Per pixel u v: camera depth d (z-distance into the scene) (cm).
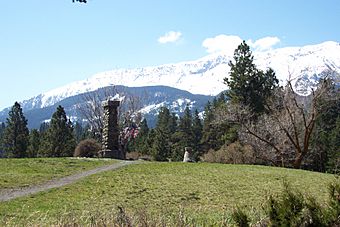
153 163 2866
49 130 6481
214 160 4678
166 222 645
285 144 4331
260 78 5575
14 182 2025
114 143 3800
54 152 6322
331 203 559
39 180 2116
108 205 1570
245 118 4575
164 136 7319
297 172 2514
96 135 5644
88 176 2255
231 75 5594
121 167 2617
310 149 5062
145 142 7575
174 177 2236
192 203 1650
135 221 621
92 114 5781
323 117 5688
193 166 2684
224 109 4700
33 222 830
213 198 1747
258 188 1948
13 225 898
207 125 7050
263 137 4338
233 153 4572
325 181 2147
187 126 8244
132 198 1741
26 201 1614
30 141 6894
